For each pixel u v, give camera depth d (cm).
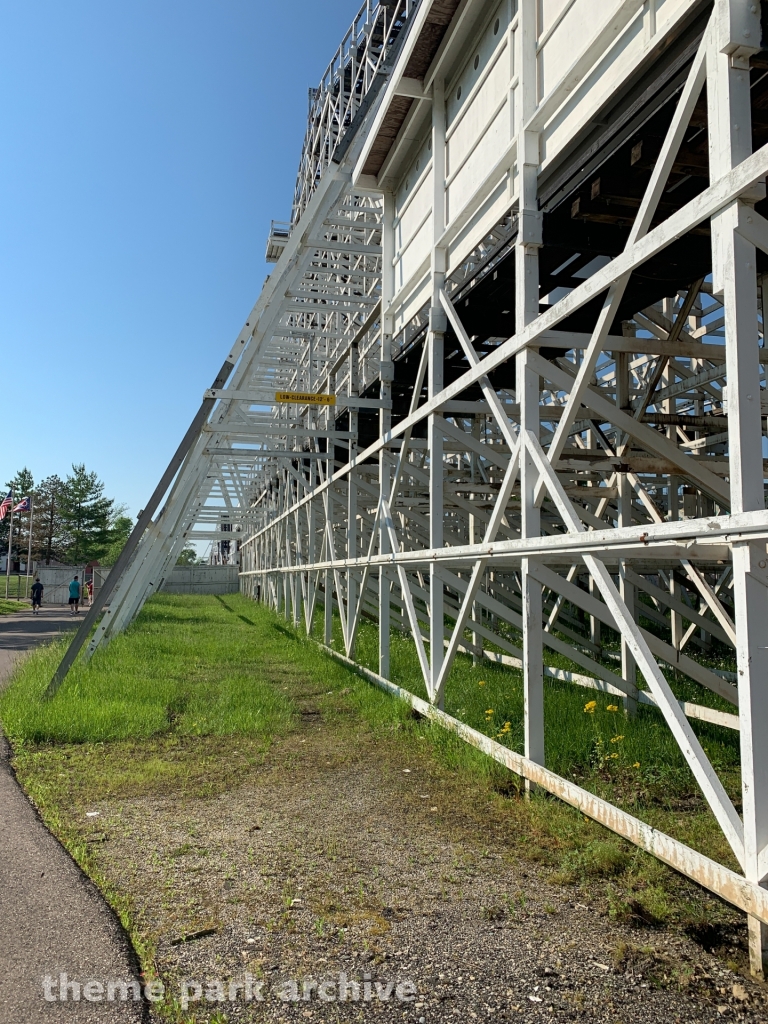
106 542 6100
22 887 344
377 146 860
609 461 670
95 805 474
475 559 583
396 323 924
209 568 4675
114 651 1200
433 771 550
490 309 688
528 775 468
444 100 734
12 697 780
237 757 595
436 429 704
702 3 338
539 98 518
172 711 773
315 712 785
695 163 426
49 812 455
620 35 422
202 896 338
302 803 480
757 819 273
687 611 800
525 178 509
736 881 281
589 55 447
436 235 718
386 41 925
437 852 394
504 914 321
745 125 299
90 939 294
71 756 595
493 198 602
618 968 276
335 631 1562
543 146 511
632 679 700
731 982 267
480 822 441
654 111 386
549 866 375
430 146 773
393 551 828
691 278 525
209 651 1285
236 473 2717
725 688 546
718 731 633
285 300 1004
